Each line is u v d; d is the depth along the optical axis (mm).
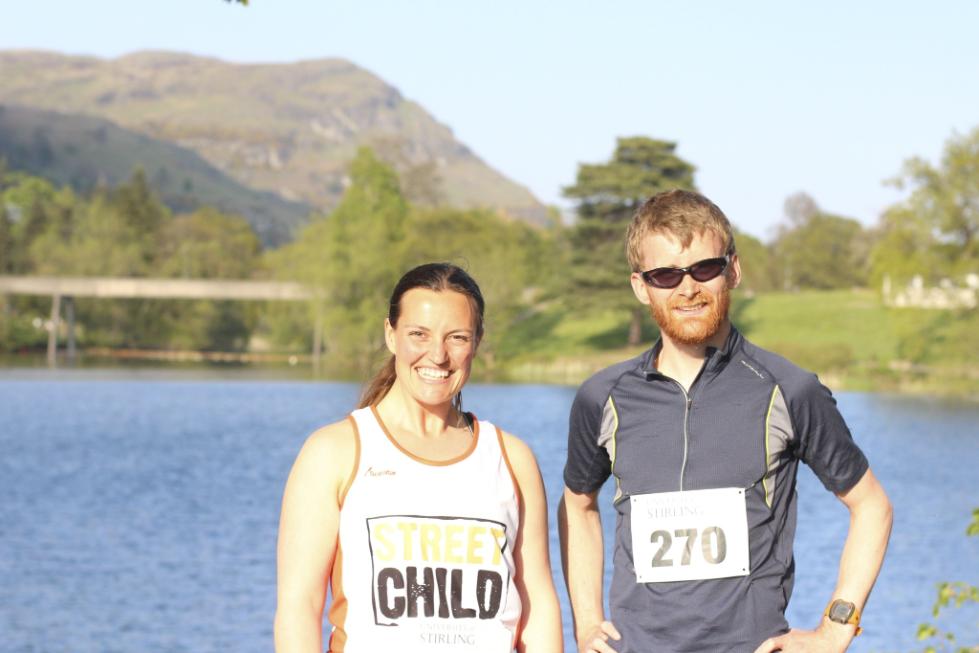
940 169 59844
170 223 150250
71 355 112500
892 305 64438
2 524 24672
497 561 3572
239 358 120188
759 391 3893
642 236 3973
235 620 16109
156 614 16391
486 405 58125
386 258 83812
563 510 4344
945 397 66062
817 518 23406
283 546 3578
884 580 17609
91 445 42625
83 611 16562
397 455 3580
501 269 90188
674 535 3875
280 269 109750
